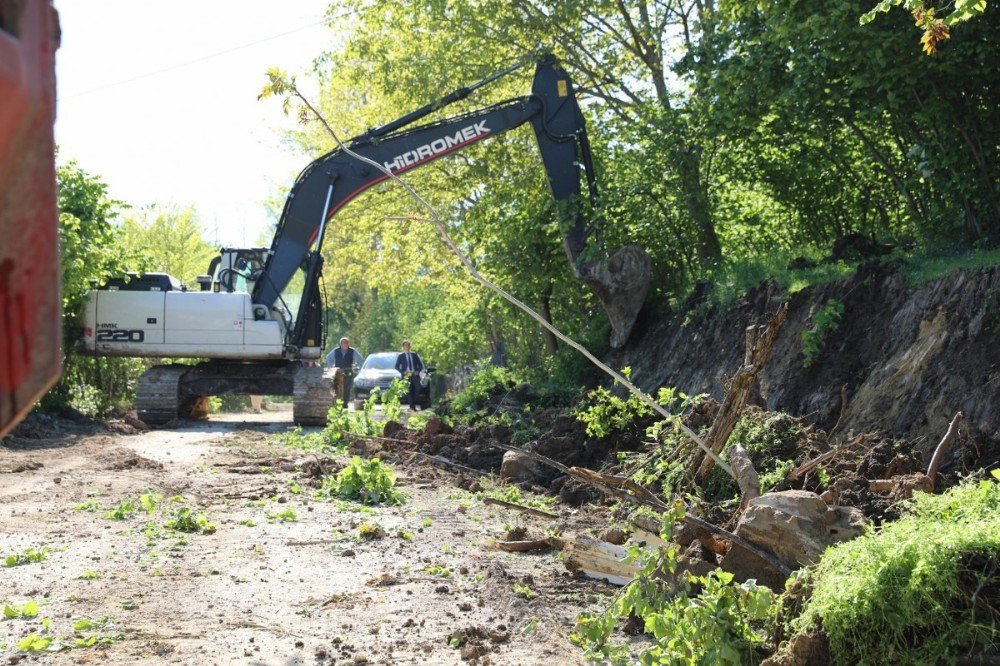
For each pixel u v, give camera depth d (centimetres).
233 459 1470
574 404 1730
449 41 2441
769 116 1680
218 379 2270
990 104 1310
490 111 2106
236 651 551
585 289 2334
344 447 1645
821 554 561
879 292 1207
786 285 1433
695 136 1833
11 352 148
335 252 3791
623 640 585
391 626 605
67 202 2150
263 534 888
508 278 2373
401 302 5362
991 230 1315
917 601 447
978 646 442
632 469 970
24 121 144
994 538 461
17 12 145
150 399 2159
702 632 490
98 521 941
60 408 2088
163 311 2205
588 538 732
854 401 1097
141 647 554
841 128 1636
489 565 748
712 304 1667
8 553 794
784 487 828
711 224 1994
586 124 2400
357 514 1002
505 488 1153
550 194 2362
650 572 523
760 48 1459
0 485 1177
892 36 1227
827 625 464
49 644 551
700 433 858
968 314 1012
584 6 2275
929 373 1009
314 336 2273
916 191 1526
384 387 3209
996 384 923
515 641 577
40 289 152
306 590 688
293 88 570
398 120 2128
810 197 1856
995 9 1204
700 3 2231
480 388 2056
